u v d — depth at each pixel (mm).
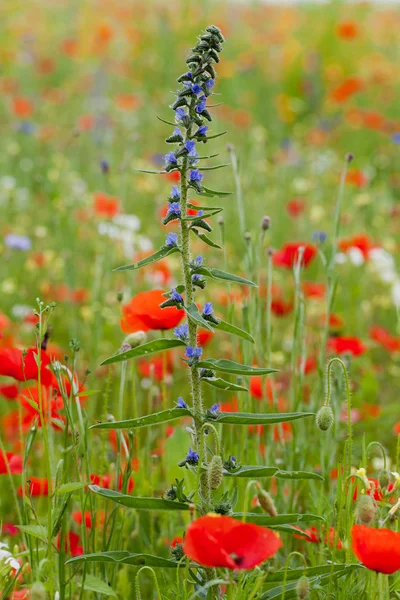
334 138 10719
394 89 12406
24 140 9141
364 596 2383
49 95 10719
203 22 14039
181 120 2055
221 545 1803
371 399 4383
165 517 3084
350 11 15141
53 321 5523
